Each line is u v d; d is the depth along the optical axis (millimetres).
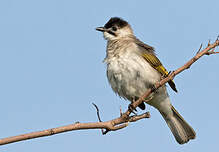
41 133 7074
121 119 8508
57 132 7238
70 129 7426
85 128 7684
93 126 7793
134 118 8633
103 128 7988
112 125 8141
